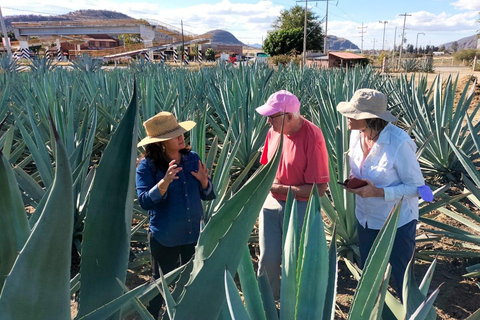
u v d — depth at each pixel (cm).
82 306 133
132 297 130
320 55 5894
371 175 257
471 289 340
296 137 276
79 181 375
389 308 176
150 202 241
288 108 264
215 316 122
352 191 252
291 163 278
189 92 942
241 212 112
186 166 257
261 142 580
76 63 2336
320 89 780
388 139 248
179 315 118
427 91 1009
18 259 87
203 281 117
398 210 129
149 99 607
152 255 269
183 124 257
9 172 115
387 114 244
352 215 357
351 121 253
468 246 373
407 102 808
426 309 134
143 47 6719
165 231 257
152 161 250
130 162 120
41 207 178
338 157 350
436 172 603
